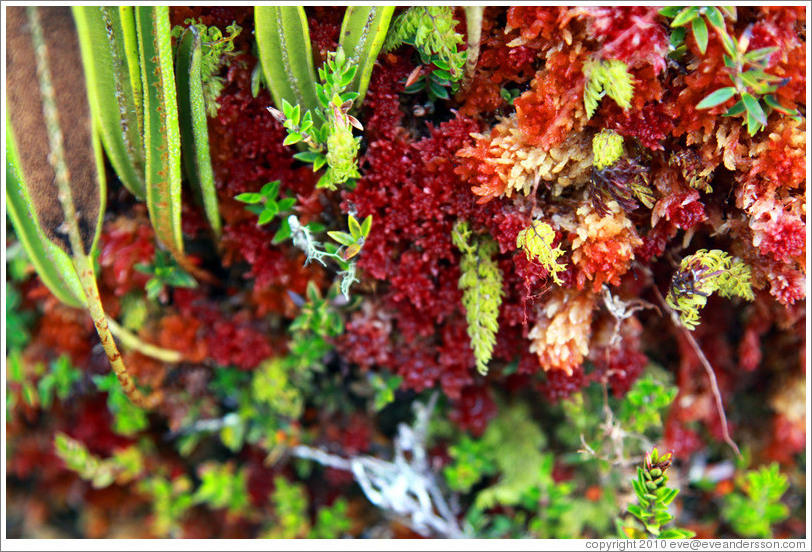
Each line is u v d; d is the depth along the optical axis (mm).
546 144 255
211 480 342
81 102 250
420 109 275
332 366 326
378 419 336
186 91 262
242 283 314
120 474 354
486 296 275
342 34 255
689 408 316
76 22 242
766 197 256
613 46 243
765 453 331
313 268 294
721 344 312
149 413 346
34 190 254
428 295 283
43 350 338
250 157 282
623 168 256
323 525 344
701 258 257
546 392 303
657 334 308
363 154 278
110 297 308
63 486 382
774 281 265
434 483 323
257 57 271
